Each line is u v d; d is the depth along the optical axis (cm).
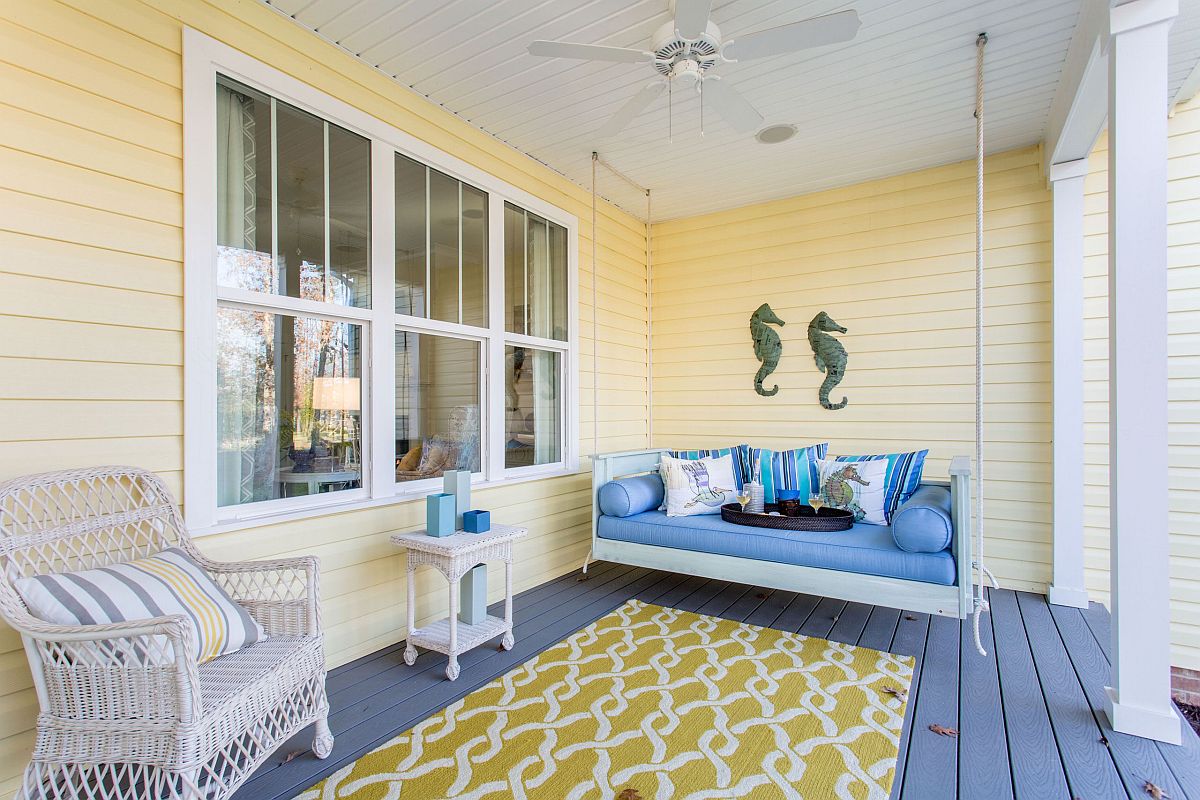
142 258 205
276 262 248
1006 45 265
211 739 148
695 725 214
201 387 220
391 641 289
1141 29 203
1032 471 364
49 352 185
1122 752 198
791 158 385
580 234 434
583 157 386
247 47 235
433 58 278
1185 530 331
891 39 260
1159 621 205
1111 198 210
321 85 262
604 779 183
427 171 319
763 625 314
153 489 199
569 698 234
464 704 230
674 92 302
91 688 149
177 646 142
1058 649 280
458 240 337
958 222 389
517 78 294
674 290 505
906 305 405
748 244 470
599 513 376
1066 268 339
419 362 313
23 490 167
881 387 413
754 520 328
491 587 350
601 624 315
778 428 454
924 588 269
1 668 174
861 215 423
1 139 176
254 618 200
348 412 279
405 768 188
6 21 178
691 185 431
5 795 174
